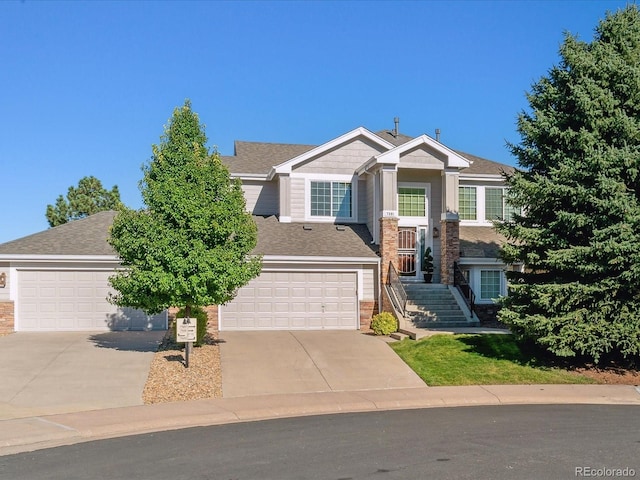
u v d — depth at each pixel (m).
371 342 19.50
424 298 22.88
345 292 23.11
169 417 11.47
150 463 8.55
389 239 23.02
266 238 23.73
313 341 19.69
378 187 24.23
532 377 15.40
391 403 13.00
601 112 15.51
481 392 14.05
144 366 15.64
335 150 26.31
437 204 25.41
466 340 18.34
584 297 15.22
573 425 10.88
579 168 15.49
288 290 22.75
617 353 16.78
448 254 23.75
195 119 16.59
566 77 16.56
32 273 21.30
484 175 27.03
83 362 16.05
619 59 15.76
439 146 23.89
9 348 17.89
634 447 9.26
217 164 16.36
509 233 17.22
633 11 16.62
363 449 9.21
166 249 15.07
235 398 13.28
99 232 23.02
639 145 15.27
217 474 8.00
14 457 8.98
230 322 22.28
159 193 15.44
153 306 16.08
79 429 10.53
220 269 15.46
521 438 9.86
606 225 15.12
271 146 30.59
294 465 8.38
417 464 8.36
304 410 12.45
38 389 13.53
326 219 26.08
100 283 21.64
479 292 24.83
